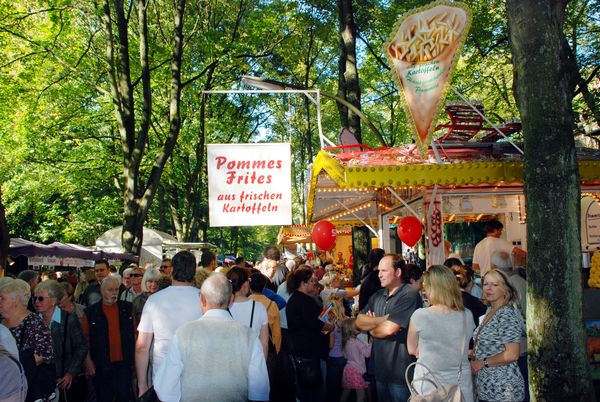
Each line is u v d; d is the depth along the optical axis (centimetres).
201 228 3794
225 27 3084
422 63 839
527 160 530
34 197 3053
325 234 1187
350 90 1449
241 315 567
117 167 2952
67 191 3195
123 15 1770
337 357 802
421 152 834
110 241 2467
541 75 523
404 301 543
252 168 1098
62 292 672
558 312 502
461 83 2319
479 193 1030
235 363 396
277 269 1112
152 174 1758
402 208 1164
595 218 1243
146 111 1759
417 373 473
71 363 673
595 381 720
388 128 3841
